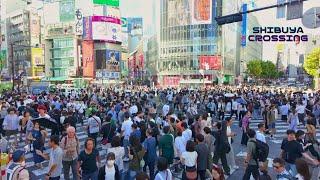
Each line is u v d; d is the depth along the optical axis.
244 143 15.52
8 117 14.18
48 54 112.62
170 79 98.38
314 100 24.80
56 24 110.31
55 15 110.62
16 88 55.31
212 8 85.38
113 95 32.56
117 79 103.75
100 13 108.56
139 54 134.88
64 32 108.69
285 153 8.20
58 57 110.38
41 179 10.38
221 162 10.93
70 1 107.62
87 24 102.50
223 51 92.56
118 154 8.15
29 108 16.16
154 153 9.45
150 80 112.38
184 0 94.31
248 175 8.56
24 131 14.56
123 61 129.25
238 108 21.91
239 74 116.00
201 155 8.52
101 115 15.95
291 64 169.50
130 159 8.47
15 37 123.31
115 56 104.94
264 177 7.26
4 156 7.36
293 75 160.62
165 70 100.25
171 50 98.62
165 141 9.53
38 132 11.99
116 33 105.75
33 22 117.69
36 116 14.09
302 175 5.57
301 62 154.38
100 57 102.25
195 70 93.38
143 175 5.38
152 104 21.05
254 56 153.38
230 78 101.00
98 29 101.50
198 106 23.66
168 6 98.19
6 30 126.75
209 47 91.88
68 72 107.06
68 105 21.23
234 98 23.70
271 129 17.61
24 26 117.25
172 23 97.69
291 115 15.70
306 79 117.75
